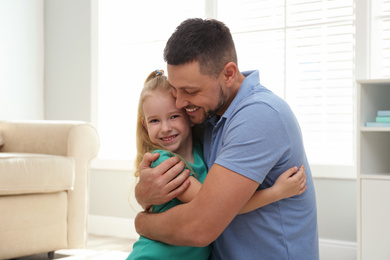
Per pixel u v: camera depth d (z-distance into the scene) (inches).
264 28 130.9
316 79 124.7
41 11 166.9
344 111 122.1
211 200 44.7
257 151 45.1
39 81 166.6
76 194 118.2
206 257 54.5
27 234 108.5
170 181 49.3
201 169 54.5
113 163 151.4
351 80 121.3
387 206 93.4
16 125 128.0
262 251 49.6
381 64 117.2
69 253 122.5
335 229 118.8
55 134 120.0
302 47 126.2
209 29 48.2
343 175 117.2
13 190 104.4
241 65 134.0
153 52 150.2
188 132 55.6
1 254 104.3
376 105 103.1
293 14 127.0
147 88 55.5
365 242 95.4
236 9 134.9
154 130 54.7
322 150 123.8
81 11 160.6
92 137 121.0
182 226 46.1
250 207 47.5
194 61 47.0
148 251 50.3
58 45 165.2
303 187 48.9
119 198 151.0
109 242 139.9
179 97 49.7
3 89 154.3
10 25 156.4
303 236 51.2
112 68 157.2
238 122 46.1
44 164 109.4
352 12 120.3
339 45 122.3
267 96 48.0
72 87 162.4
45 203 111.9
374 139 101.4
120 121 155.6
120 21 155.6
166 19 148.3
